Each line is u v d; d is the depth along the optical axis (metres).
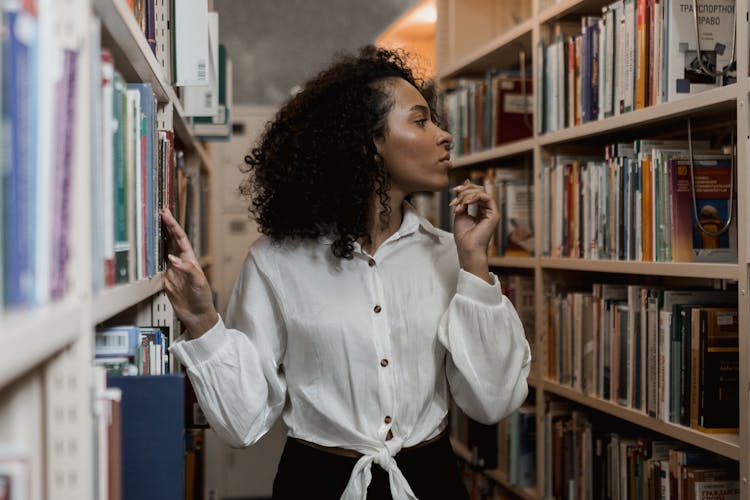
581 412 2.40
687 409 1.79
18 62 0.58
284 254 1.43
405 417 1.39
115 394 0.89
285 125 1.46
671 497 1.86
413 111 1.43
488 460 2.99
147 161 1.20
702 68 1.82
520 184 2.92
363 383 1.37
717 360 1.72
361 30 4.71
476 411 1.44
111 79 0.93
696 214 1.84
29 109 0.62
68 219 0.72
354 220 1.40
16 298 0.59
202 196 3.21
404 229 1.46
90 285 0.81
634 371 2.02
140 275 1.13
